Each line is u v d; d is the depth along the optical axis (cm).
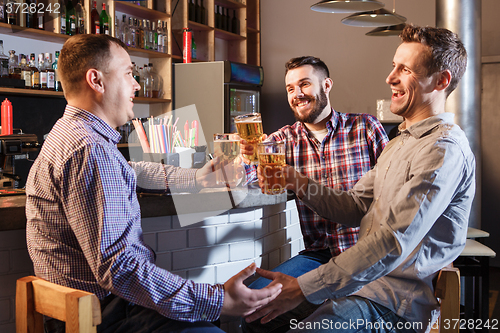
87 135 111
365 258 124
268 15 570
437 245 133
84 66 119
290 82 204
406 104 141
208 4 487
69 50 120
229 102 416
